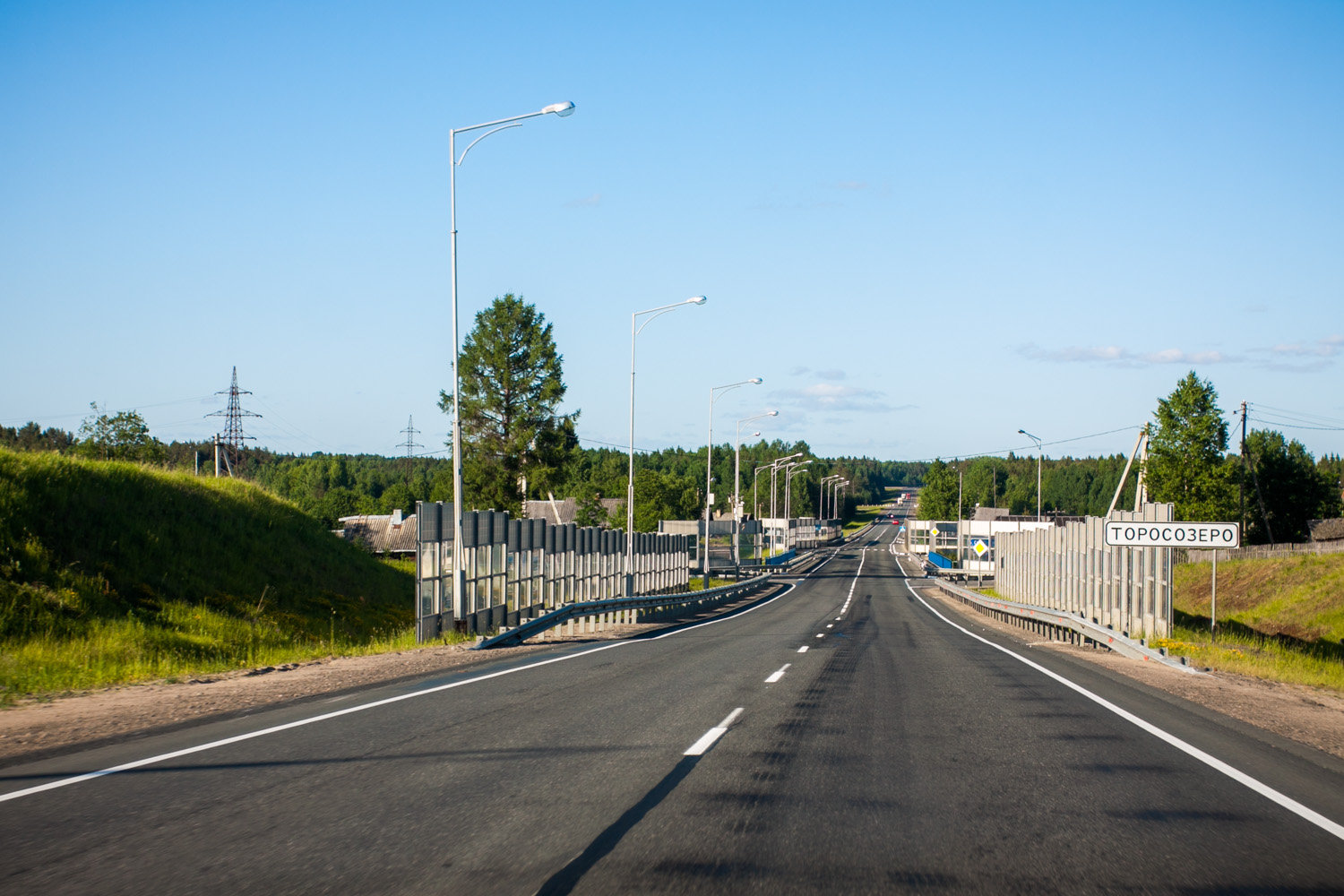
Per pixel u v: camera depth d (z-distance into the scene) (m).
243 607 27.48
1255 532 78.75
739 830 6.04
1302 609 45.56
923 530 127.75
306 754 8.43
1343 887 5.09
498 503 72.75
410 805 6.62
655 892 4.86
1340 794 7.24
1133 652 20.55
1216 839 5.97
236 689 13.38
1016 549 50.53
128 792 6.96
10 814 6.34
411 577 42.78
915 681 14.80
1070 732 9.98
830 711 11.33
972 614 45.66
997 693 13.38
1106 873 5.27
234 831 5.92
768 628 31.52
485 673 15.50
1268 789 7.35
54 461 28.53
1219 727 10.59
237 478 40.06
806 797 6.95
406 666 16.75
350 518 87.06
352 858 5.40
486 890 4.89
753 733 9.65
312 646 23.70
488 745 8.91
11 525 23.94
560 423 75.38
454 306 23.58
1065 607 34.59
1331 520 75.00
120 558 26.48
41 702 12.14
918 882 5.08
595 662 17.58
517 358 75.12
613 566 38.06
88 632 20.77
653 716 10.75
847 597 59.16
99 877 5.06
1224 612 51.22
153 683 14.38
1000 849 5.68
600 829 6.03
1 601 20.44
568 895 4.81
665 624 35.19
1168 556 23.36
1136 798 7.01
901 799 6.90
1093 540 30.19
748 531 96.00
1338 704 13.88
